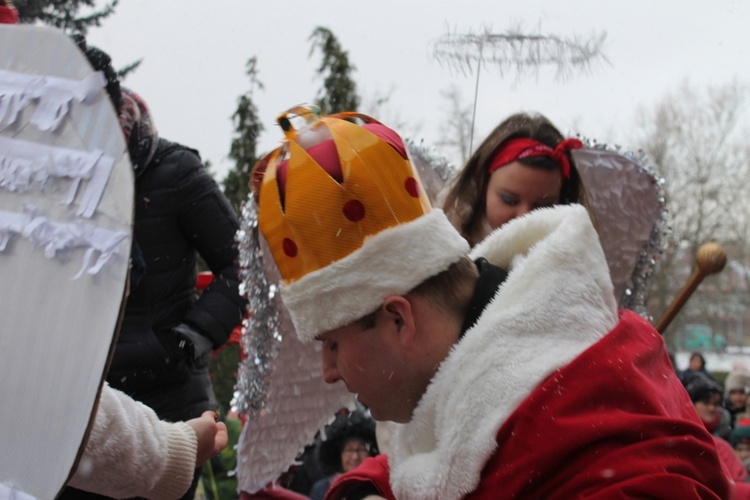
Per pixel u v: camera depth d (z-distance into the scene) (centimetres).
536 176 219
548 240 138
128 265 111
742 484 161
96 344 111
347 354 139
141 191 232
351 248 135
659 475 119
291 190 138
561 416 125
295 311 140
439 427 134
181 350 233
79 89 118
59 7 436
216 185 246
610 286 143
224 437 180
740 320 2492
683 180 2405
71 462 110
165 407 234
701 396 468
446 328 137
